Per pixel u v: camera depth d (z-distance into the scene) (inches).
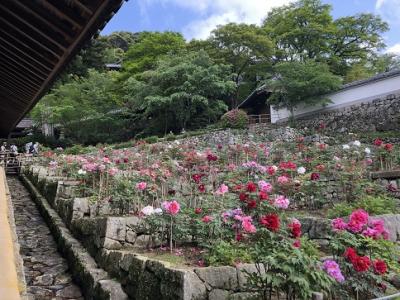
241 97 1090.1
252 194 162.7
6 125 516.7
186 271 111.8
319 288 100.8
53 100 921.5
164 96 852.6
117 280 146.5
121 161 336.8
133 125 965.2
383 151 308.5
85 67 1016.2
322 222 159.6
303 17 1055.0
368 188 237.8
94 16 120.8
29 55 179.9
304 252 108.6
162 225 157.6
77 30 134.8
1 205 63.7
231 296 114.1
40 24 141.9
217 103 866.8
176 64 882.8
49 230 257.1
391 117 638.5
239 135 678.5
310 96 761.6
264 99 983.6
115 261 152.7
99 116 918.4
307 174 263.1
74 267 181.0
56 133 1044.5
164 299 115.7
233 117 761.6
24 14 139.6
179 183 246.1
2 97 311.6
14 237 70.4
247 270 120.3
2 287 34.4
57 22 134.6
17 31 158.2
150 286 124.6
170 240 155.1
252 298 111.8
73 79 984.3
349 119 698.8
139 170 276.7
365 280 117.4
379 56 1187.3
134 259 139.3
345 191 239.5
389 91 656.4
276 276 100.7
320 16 1037.8
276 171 250.8
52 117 900.6
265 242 113.4
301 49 1074.7
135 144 661.9
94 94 939.3
